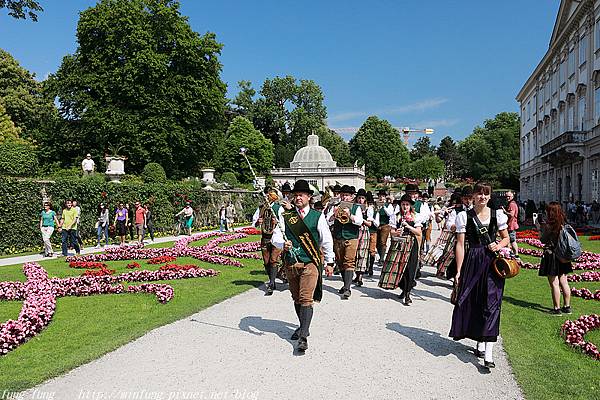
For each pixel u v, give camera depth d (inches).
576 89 1530.5
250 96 3651.6
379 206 491.5
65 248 658.8
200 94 1635.1
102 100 1542.8
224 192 1513.3
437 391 194.7
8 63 1980.8
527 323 295.4
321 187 3063.5
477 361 229.0
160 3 1605.6
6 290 382.6
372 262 470.9
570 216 1354.6
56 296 373.1
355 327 284.0
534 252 623.8
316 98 3649.1
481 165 3508.9
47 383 202.1
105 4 1571.1
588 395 190.4
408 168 4185.5
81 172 1401.3
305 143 3604.8
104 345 248.4
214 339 260.1
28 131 1916.8
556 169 1785.2
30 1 764.0
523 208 1395.2
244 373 211.8
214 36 1743.4
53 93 1585.9
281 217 257.1
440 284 426.9
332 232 376.2
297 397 187.9
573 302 357.7
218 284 424.8
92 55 1534.2
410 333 273.0
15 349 248.1
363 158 3959.2
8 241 701.9
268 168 2979.8
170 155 1581.0
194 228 1270.9
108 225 852.0
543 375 211.5
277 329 279.6
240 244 745.6
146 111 1541.6
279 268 410.6
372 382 203.0
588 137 1393.9
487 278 226.2
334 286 416.8
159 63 1507.1
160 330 276.5
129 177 1268.5
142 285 396.2
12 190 708.0
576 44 1544.0
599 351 246.1
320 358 231.0
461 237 238.7
